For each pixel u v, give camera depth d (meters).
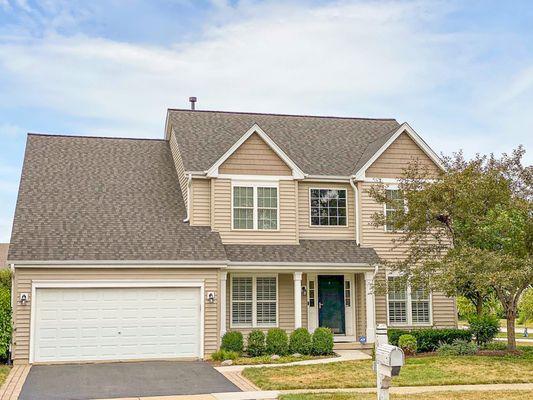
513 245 20.80
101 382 16.72
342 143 28.56
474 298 27.72
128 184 25.89
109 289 21.27
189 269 21.95
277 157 25.27
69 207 23.52
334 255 24.58
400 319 25.56
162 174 27.17
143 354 21.27
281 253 24.19
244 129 28.31
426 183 22.03
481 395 14.20
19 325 20.25
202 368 19.23
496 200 21.23
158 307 21.61
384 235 25.77
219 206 24.34
